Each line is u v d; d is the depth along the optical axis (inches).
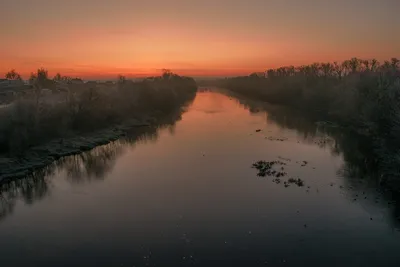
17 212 1076.5
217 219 962.7
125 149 1893.5
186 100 4931.1
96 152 1850.4
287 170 1396.4
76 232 916.6
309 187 1190.3
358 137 2009.1
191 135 2224.4
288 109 3499.0
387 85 2027.6
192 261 759.7
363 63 3543.3
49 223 981.8
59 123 2094.0
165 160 1615.4
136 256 786.2
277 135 2146.9
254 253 786.8
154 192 1190.3
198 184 1256.8
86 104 2397.9
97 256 791.7
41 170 1552.7
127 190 1221.1
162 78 5792.3
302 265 736.3
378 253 777.6
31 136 1814.7
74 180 1381.6
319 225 912.3
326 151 1710.1
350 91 2524.6
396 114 1441.9
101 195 1184.2
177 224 940.0
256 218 961.5
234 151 1744.6
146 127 2620.6
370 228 892.0
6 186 1343.5
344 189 1161.4
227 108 3786.9
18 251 828.0
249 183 1248.8
